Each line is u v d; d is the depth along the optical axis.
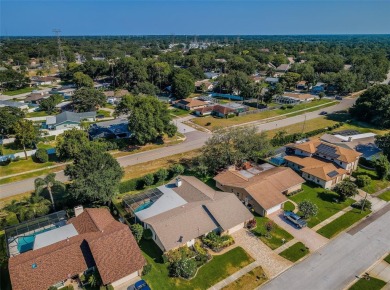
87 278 37.72
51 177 49.59
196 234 43.94
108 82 174.25
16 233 44.16
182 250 42.59
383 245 45.62
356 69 170.12
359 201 57.09
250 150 66.50
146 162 73.62
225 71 193.25
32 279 35.25
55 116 102.81
